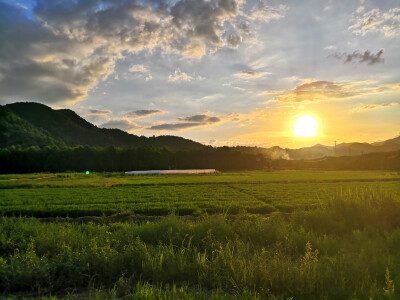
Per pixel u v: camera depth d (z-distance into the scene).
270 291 6.57
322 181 54.97
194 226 11.82
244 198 29.94
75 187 47.59
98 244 9.77
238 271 7.30
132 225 14.05
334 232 11.94
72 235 10.48
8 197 32.50
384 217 12.06
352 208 12.87
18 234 10.63
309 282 6.51
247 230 11.51
